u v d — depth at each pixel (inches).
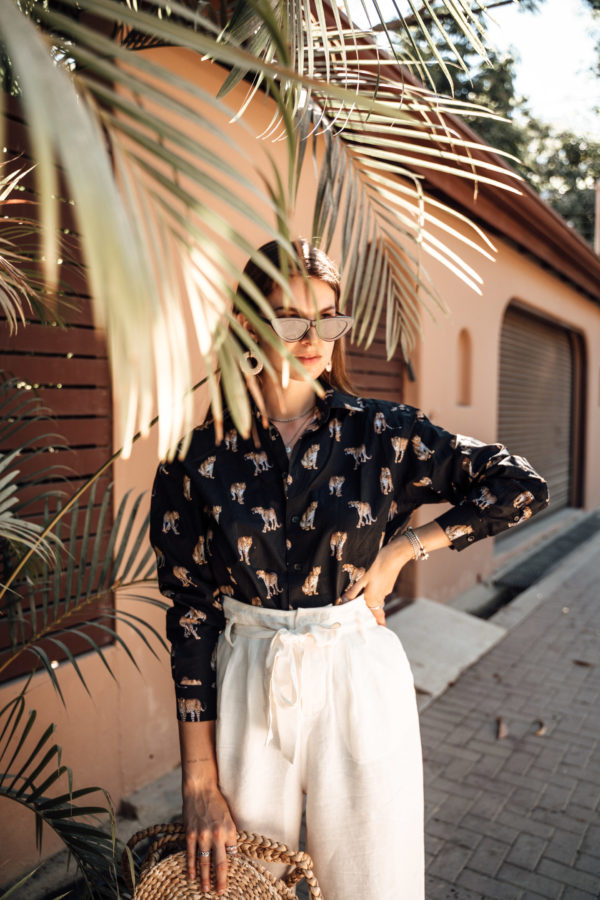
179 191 26.1
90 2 25.9
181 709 54.0
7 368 88.8
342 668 51.3
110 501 103.0
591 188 665.6
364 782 50.3
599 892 93.2
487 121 480.4
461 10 56.6
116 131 25.9
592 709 151.7
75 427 98.0
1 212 78.8
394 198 72.1
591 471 443.8
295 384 52.2
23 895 86.7
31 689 90.7
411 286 79.2
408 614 193.3
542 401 362.6
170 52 107.7
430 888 93.7
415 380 199.8
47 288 69.6
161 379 23.8
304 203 142.3
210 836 50.6
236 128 122.0
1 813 88.0
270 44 55.2
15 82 57.7
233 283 116.9
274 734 51.1
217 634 56.5
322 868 52.1
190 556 54.7
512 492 50.8
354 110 61.6
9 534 53.7
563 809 112.8
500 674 171.3
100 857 59.3
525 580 268.2
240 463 52.6
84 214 18.7
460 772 124.3
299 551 52.0
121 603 104.2
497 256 256.2
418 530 52.9
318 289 49.9
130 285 19.7
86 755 99.3
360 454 52.4
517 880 95.3
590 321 414.6
